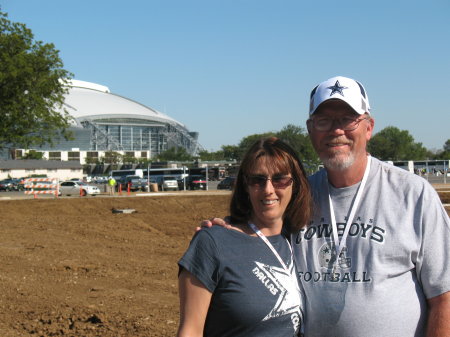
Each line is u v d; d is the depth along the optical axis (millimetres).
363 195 2971
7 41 34250
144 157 173000
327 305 2859
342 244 2916
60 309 7531
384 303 2770
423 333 2842
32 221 21594
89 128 186750
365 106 3002
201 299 2732
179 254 13062
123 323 6730
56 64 36094
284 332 2766
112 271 10641
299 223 3039
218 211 25406
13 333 6535
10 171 89625
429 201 2844
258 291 2717
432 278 2797
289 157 2971
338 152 2965
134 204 28969
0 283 9297
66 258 12164
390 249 2818
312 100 3082
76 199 30078
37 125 36562
